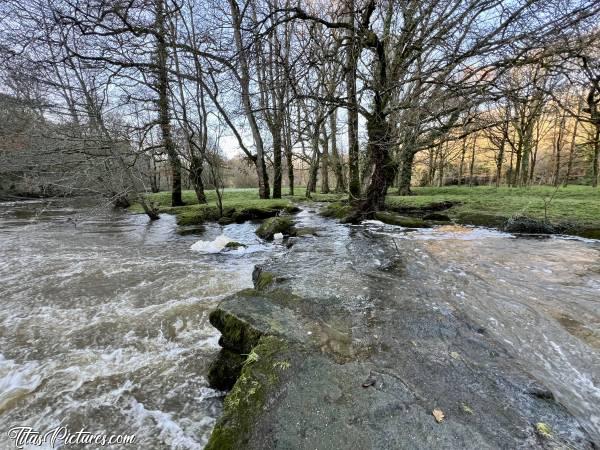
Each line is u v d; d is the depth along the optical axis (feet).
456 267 17.66
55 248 26.91
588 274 16.43
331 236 27.40
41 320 13.65
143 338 12.22
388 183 36.73
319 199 63.87
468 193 60.49
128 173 36.65
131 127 34.94
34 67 27.22
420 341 9.04
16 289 17.20
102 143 33.47
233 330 9.76
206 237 31.96
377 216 35.58
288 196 71.72
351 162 43.06
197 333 12.51
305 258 19.54
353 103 32.19
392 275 15.94
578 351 9.34
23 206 60.49
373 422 5.87
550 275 16.26
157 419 8.39
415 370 7.58
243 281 18.10
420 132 29.91
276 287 13.60
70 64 28.25
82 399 9.05
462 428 5.77
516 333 10.32
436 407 6.31
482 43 24.99
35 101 32.22
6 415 8.52
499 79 24.95
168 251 25.76
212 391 9.33
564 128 68.49
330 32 33.01
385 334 9.38
